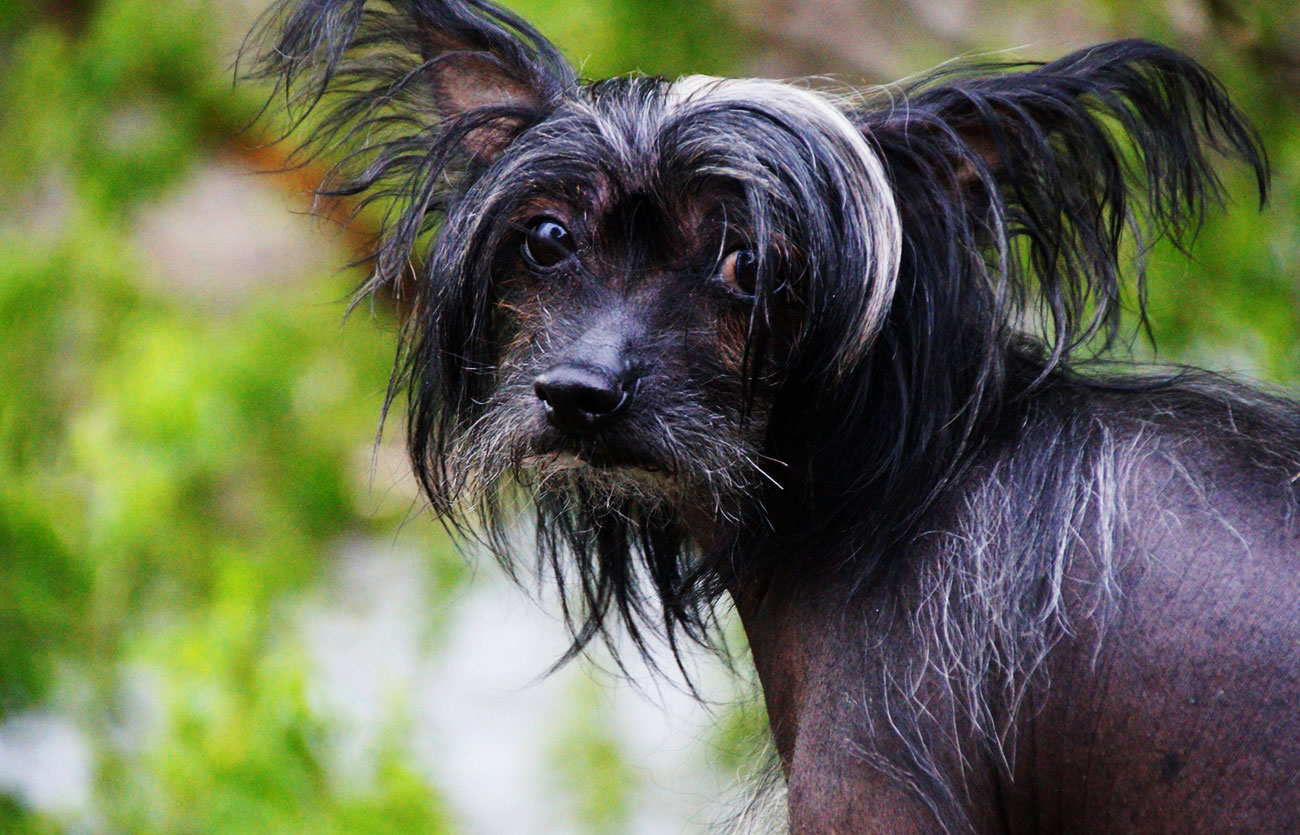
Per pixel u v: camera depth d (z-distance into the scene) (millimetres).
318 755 11289
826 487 6703
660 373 6684
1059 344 6570
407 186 7699
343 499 13703
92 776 11594
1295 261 10891
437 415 7582
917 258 6688
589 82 7480
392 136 7941
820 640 6496
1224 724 5652
